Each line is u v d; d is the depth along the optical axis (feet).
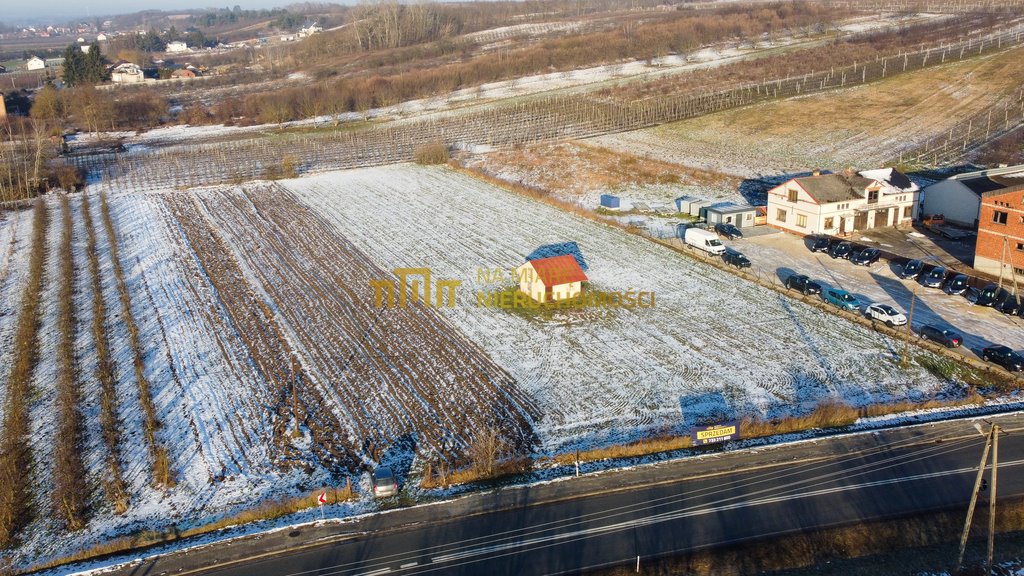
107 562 102.06
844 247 201.67
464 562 98.48
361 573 97.14
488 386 146.82
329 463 124.67
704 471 116.16
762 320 169.48
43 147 362.53
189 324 180.45
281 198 291.17
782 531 101.65
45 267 221.66
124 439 134.41
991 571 92.07
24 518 114.83
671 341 161.99
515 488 114.01
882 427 126.41
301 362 159.63
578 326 171.73
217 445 131.34
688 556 97.55
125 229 257.14
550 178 301.63
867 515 104.12
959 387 139.13
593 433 129.59
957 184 218.18
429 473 117.08
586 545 100.63
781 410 133.80
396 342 167.43
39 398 149.28
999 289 169.48
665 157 315.58
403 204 277.64
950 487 109.40
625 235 231.71
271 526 107.86
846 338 159.33
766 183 273.54
